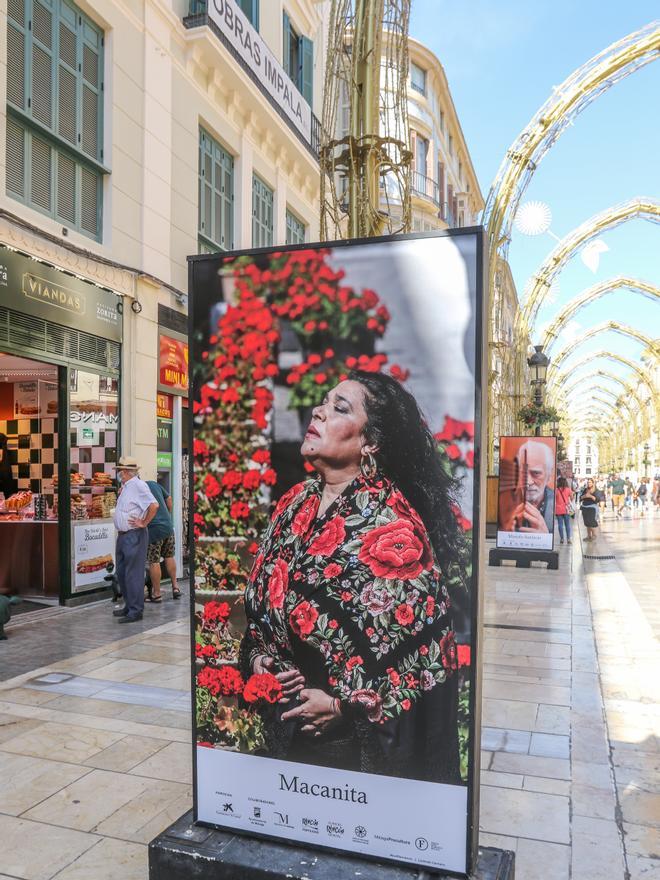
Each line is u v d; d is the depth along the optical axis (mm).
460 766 2205
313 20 15961
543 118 17562
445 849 2219
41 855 2811
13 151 7344
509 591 9625
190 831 2512
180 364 10648
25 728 4184
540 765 3764
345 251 2350
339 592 2359
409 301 2273
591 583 10414
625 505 40906
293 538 2422
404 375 2285
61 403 8055
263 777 2449
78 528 8242
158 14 9852
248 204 12797
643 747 4047
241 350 2490
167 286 10125
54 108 7973
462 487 2211
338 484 2369
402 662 2281
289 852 2369
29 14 7566
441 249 2230
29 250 7359
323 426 2383
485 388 2205
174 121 10414
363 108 5922
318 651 2383
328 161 6125
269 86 12938
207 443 2533
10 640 6340
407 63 6160
